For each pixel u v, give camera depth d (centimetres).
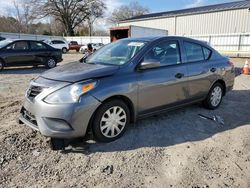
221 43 2412
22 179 279
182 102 453
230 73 545
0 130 396
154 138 382
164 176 288
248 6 2575
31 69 1249
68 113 314
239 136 397
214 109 529
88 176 286
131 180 280
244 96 662
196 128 425
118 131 371
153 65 381
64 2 5216
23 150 338
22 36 3538
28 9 5500
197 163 316
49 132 319
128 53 403
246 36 2241
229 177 289
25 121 355
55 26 6053
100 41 4081
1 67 1142
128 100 369
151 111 405
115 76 355
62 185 270
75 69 372
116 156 328
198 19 3058
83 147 347
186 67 448
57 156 325
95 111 338
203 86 486
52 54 1302
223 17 2811
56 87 322
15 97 634
